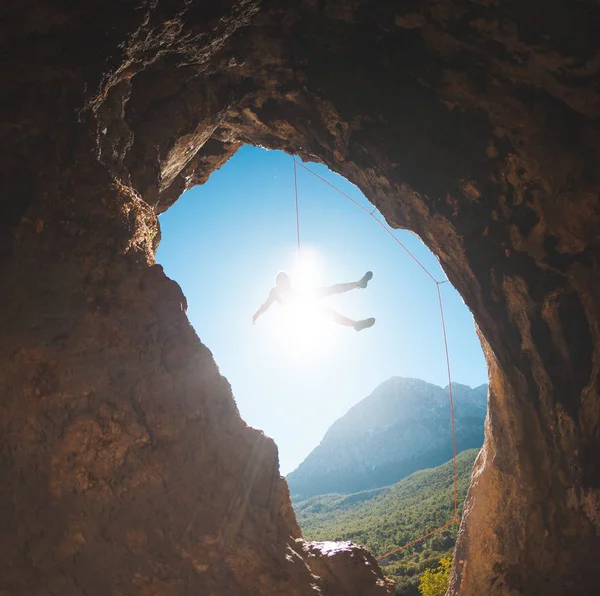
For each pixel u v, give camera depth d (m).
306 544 6.44
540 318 9.96
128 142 7.86
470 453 79.00
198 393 6.03
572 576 9.93
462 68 8.98
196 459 5.75
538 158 8.87
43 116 6.16
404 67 9.54
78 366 5.49
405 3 8.57
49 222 5.88
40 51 6.29
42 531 4.97
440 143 9.88
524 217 9.49
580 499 9.76
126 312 5.91
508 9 7.75
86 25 6.54
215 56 9.18
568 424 9.88
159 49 7.71
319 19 9.13
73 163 6.23
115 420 5.46
